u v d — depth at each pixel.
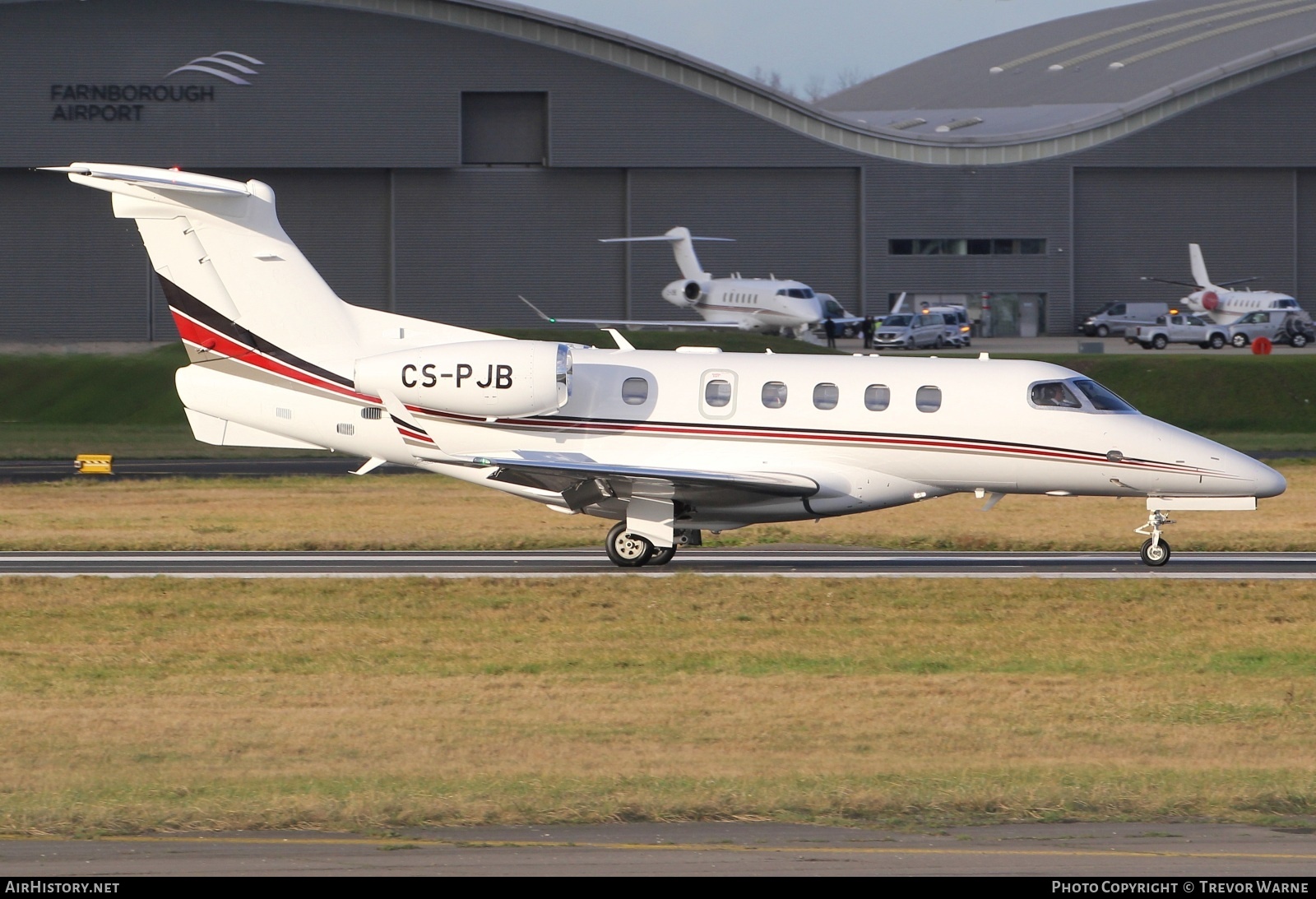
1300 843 32.69
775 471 77.38
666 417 79.12
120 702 49.81
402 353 79.31
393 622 64.00
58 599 67.75
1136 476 78.38
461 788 37.81
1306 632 62.75
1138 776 39.91
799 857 31.09
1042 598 69.44
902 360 80.69
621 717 47.62
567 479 76.88
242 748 43.19
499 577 73.38
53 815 34.03
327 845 31.83
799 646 59.69
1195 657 58.22
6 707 48.97
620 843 32.19
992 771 40.53
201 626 62.84
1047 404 78.50
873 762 41.66
